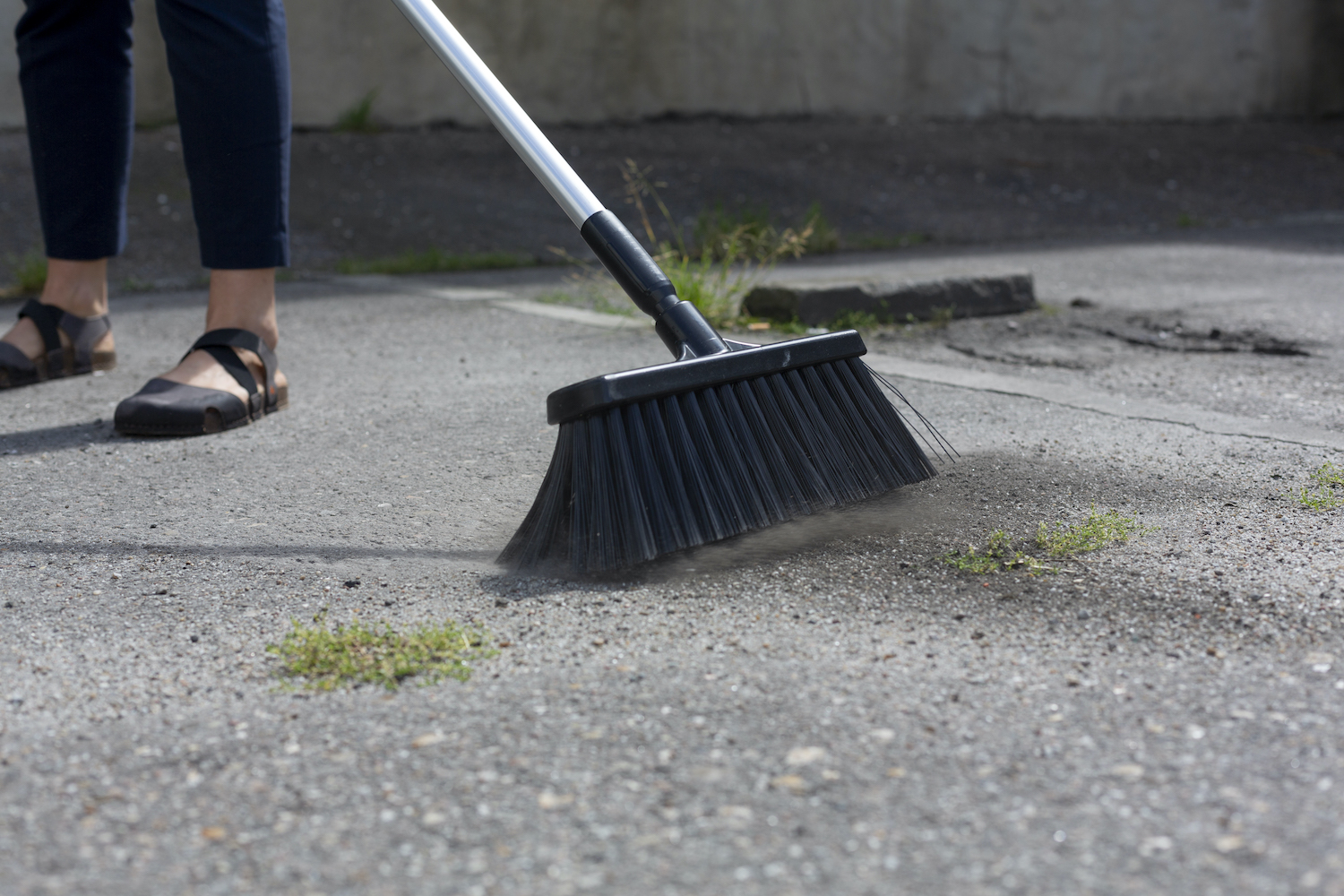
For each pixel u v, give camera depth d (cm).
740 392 199
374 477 242
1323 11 1345
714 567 183
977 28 1146
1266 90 1327
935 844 108
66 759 127
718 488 190
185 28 274
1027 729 130
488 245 717
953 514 206
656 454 188
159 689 144
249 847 110
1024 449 250
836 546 192
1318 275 548
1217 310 448
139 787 121
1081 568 179
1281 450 246
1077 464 237
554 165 228
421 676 146
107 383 336
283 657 153
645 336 405
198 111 279
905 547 191
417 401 311
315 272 629
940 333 414
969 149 1055
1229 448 249
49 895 103
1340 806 113
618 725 132
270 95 281
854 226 826
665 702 138
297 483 238
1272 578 173
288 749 128
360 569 187
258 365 294
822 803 116
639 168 884
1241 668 144
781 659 149
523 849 109
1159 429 267
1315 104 1363
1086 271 584
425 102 936
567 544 189
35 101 326
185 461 255
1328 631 154
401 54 922
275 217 291
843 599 169
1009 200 922
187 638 160
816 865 105
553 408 189
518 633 159
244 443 270
